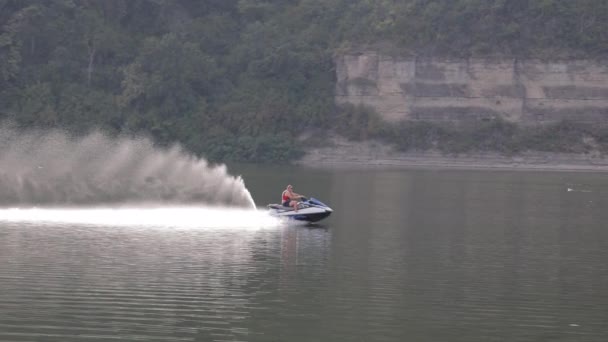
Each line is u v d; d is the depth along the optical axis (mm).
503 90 148875
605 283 33469
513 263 37531
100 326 26422
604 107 147500
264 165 130750
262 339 25469
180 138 141750
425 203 65688
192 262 36000
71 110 139375
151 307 28594
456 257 38812
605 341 26000
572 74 148500
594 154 142375
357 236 45031
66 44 148875
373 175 104438
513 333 26625
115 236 42750
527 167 138625
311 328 26625
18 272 33312
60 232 43812
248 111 147625
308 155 143875
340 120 148875
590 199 71750
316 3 170125
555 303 30219
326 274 34188
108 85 148250
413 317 28062
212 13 169125
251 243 41594
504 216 56438
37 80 143125
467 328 27000
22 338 25172
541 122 147625
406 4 161000
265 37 160500
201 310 28312
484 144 144750
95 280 32188
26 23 144000
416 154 144125
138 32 160250
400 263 36969
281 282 32531
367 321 27500
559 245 43000
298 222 50500
